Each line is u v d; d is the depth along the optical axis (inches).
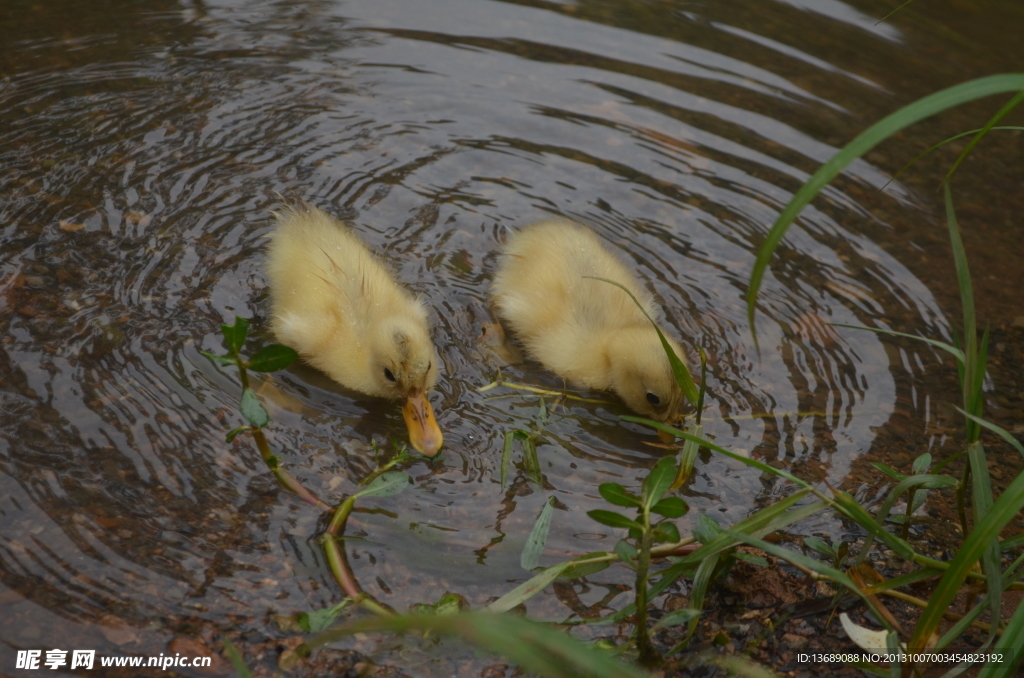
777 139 46.8
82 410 36.9
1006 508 31.6
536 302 40.8
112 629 33.5
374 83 47.8
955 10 55.1
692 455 36.7
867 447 38.0
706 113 47.6
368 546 35.2
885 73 50.0
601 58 49.9
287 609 34.1
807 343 40.6
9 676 32.7
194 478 36.0
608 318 40.2
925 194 45.7
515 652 28.6
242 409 34.9
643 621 33.4
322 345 38.9
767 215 44.1
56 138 43.8
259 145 44.7
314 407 38.2
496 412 38.6
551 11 52.3
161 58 47.7
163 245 41.0
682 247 43.0
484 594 34.6
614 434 38.3
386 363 37.8
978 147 48.2
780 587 35.3
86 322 38.7
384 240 42.5
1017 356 40.7
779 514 34.3
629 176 45.1
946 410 39.1
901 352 40.5
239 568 34.6
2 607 33.6
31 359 37.7
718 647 34.2
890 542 33.9
